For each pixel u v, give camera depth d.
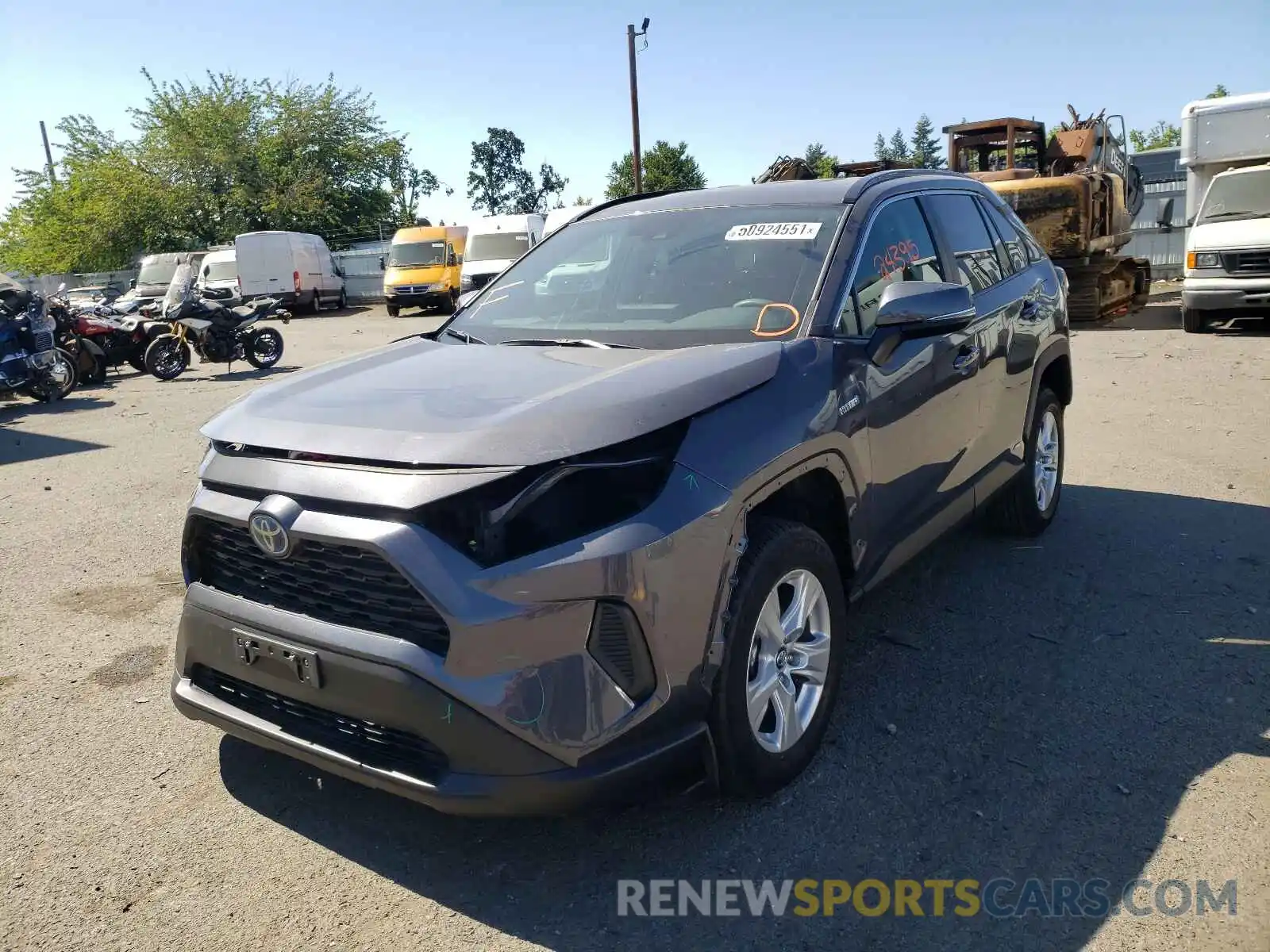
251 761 3.38
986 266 4.57
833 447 3.08
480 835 2.92
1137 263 16.59
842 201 3.78
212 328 14.73
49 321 12.02
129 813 3.08
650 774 2.55
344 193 40.41
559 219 26.77
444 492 2.42
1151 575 4.74
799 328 3.29
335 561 2.57
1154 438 7.59
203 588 2.94
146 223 38.97
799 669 3.08
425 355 3.47
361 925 2.56
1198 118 14.70
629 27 26.44
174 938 2.53
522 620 2.39
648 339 3.43
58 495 7.16
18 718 3.72
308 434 2.71
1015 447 4.78
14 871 2.81
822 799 3.03
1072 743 3.29
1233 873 2.63
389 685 2.46
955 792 3.04
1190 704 3.52
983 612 4.40
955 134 16.56
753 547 2.85
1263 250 12.88
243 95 39.78
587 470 2.52
